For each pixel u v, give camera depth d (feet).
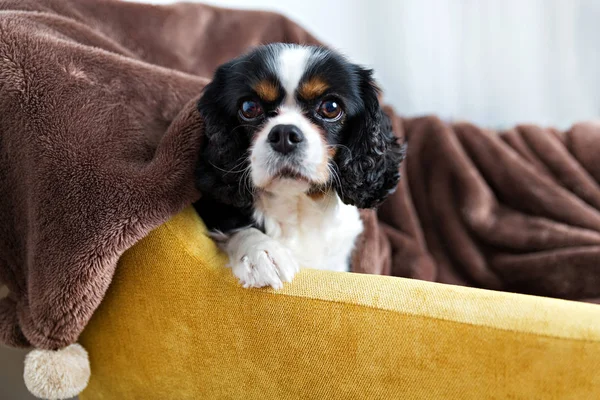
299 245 4.32
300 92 3.82
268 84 3.80
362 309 2.84
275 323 3.06
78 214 3.26
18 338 3.65
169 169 3.47
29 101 3.42
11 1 4.62
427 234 6.59
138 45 5.40
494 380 2.58
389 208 6.49
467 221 6.34
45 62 3.55
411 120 7.16
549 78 7.93
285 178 3.69
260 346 3.13
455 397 2.68
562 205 6.22
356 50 8.20
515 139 7.01
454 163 6.60
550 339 2.45
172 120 4.03
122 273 3.50
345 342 2.89
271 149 3.61
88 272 3.21
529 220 6.27
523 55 7.83
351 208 4.62
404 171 6.72
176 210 3.48
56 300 3.23
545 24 7.70
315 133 3.73
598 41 7.70
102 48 4.38
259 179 3.70
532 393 2.52
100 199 3.28
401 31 8.03
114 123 3.62
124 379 3.74
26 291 3.62
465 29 7.86
